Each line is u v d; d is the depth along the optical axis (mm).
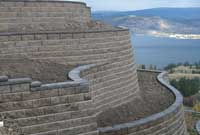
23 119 9594
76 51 16797
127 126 13156
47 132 9906
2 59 14773
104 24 23172
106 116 15383
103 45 17766
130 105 17859
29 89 9641
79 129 10375
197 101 63531
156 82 24406
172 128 15680
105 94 16750
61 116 10086
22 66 13898
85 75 14797
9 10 17562
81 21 21516
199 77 151500
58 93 10016
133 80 20078
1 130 9008
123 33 19172
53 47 16156
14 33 15227
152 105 17781
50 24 19141
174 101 18047
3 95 9352
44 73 13406
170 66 196375
